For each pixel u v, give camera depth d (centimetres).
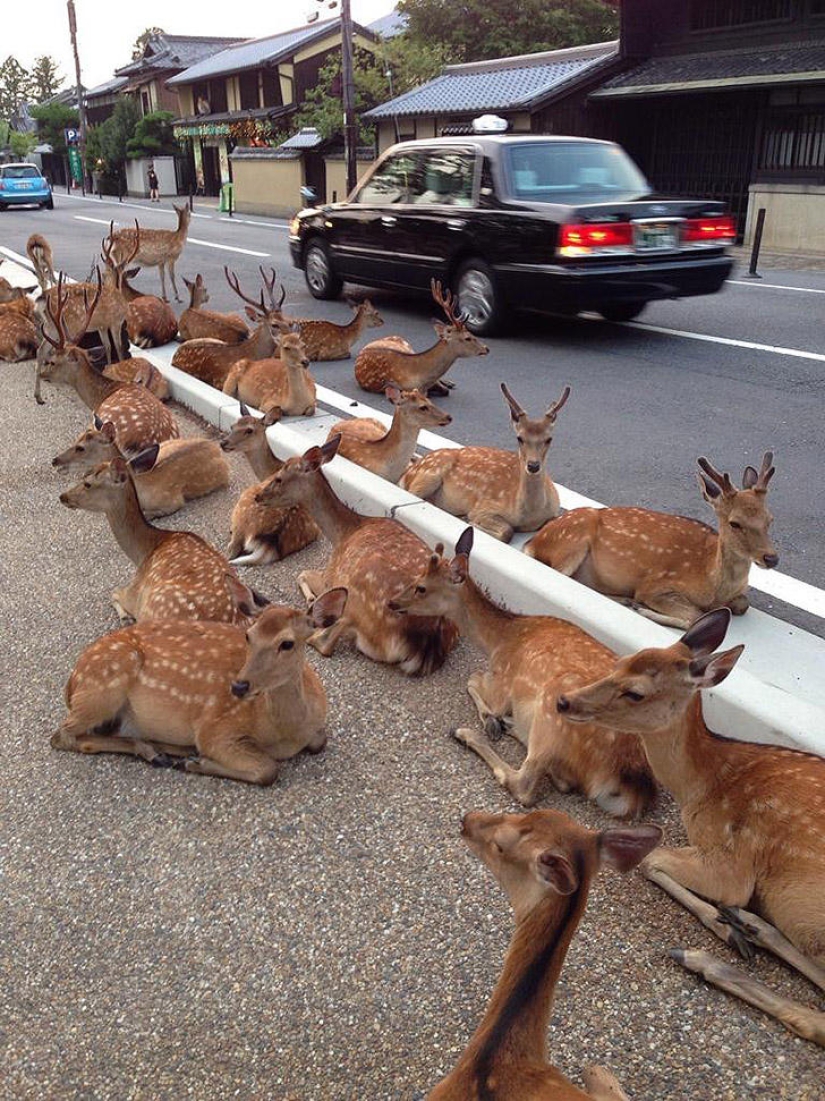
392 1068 264
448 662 462
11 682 457
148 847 350
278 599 524
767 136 1967
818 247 1870
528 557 496
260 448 636
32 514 662
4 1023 284
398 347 958
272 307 982
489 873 329
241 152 3372
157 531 515
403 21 4022
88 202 4041
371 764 389
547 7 3253
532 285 1029
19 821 366
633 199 1067
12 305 1226
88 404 868
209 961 301
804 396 838
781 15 2006
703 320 1166
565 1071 259
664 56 2214
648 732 304
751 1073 257
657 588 480
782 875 282
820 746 327
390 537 494
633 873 326
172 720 391
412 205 1178
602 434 758
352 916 315
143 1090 263
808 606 484
